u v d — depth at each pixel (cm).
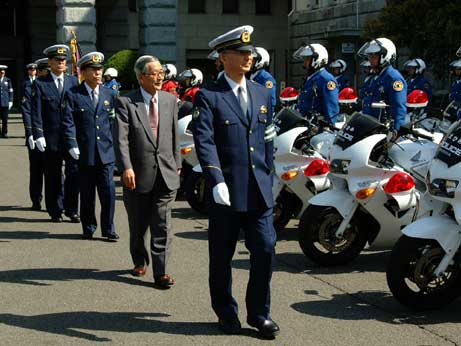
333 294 854
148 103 890
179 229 1211
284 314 782
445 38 2661
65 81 1291
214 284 730
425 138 948
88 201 1129
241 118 705
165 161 884
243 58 709
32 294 854
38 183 1387
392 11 2800
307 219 952
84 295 848
